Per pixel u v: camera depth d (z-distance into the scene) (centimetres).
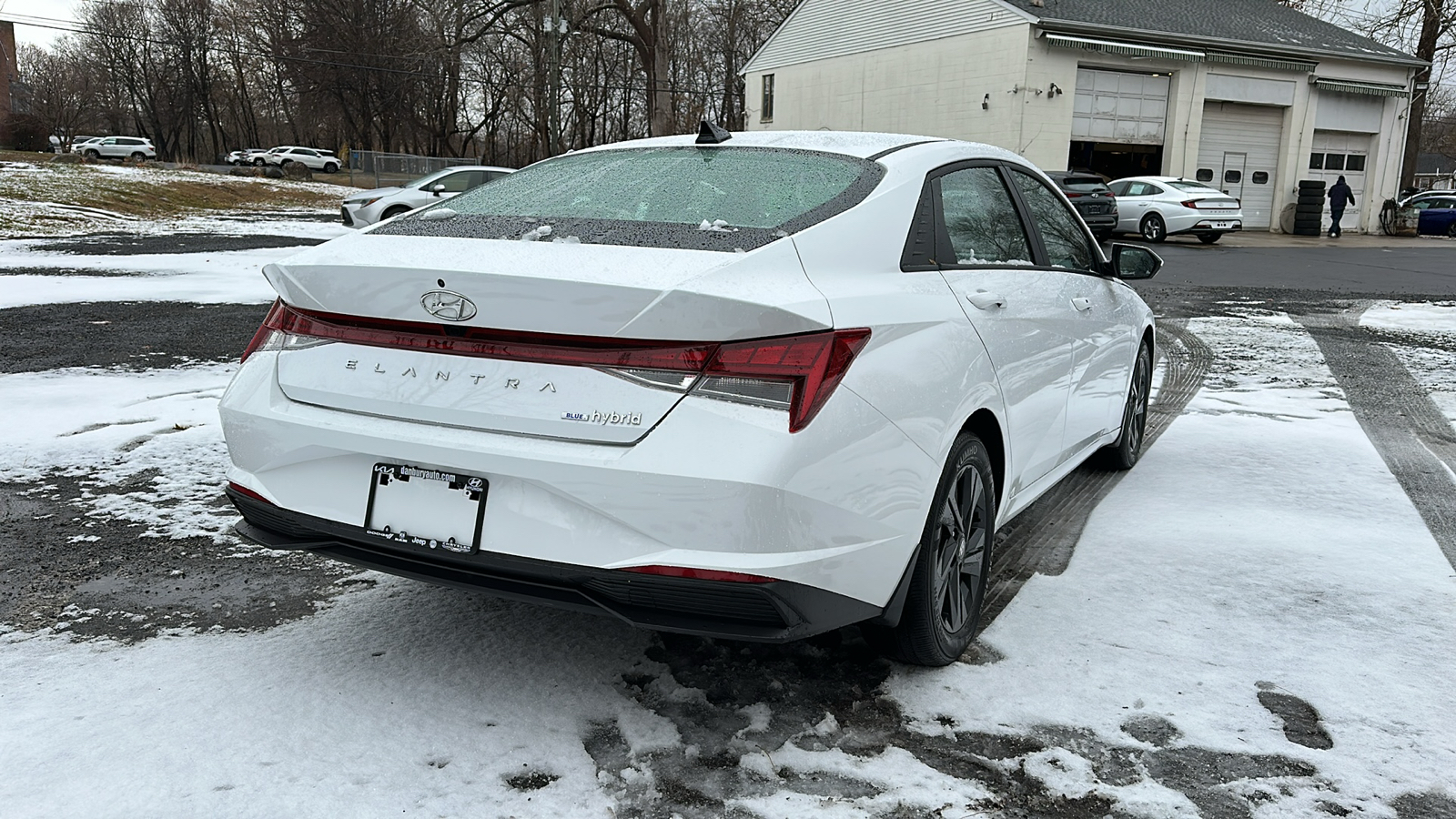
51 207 2491
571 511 227
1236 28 2961
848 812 221
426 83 6100
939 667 289
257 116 8619
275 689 268
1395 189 3222
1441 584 356
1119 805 225
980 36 2783
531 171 341
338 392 252
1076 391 387
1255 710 268
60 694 262
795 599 226
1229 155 3005
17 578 344
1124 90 2805
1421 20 3272
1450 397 706
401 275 238
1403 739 255
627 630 311
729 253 238
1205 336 995
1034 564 372
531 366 232
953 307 285
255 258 1570
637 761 238
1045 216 389
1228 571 366
